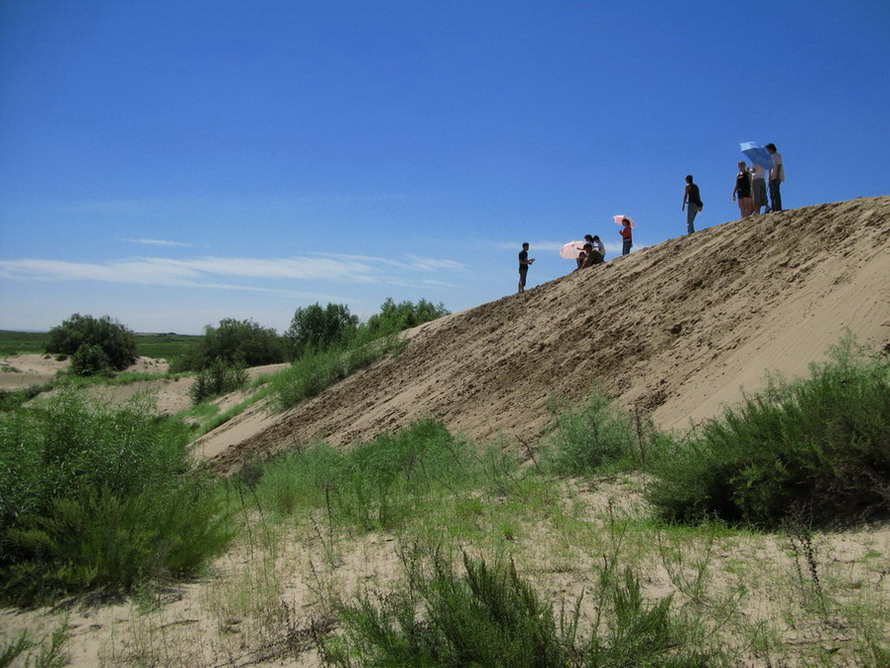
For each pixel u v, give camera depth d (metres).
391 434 16.78
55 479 6.68
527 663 3.63
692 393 11.20
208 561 6.82
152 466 7.80
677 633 3.98
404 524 8.00
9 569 6.16
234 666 4.35
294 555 7.07
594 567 5.30
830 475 6.03
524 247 24.53
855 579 4.61
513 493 8.99
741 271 14.23
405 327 31.02
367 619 4.17
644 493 7.31
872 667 3.50
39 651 4.84
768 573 4.89
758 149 16.08
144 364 62.94
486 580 4.00
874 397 6.29
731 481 6.47
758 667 3.67
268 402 27.25
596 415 10.66
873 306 9.63
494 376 17.22
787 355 10.12
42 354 57.28
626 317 15.70
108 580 6.25
